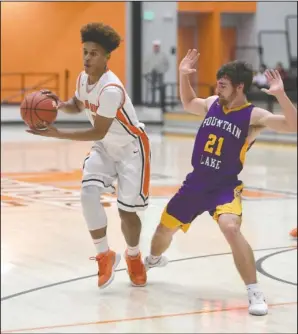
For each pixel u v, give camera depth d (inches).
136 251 224.1
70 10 1084.5
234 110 205.0
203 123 209.8
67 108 215.3
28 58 1095.0
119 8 1071.6
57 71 1095.0
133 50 1070.4
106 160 213.2
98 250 215.2
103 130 199.8
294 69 1001.5
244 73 202.7
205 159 206.8
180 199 211.8
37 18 1087.0
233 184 206.5
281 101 192.1
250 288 201.6
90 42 199.6
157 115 1007.0
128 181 211.3
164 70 997.2
